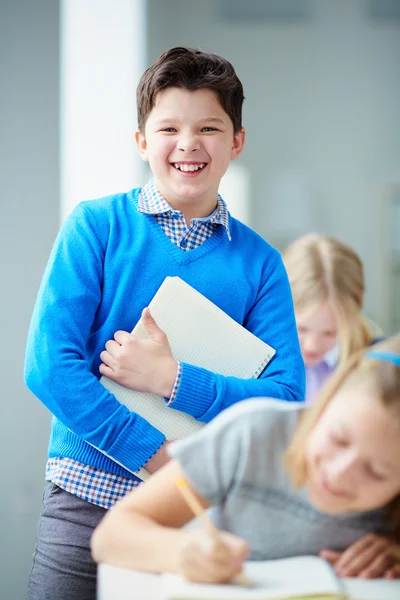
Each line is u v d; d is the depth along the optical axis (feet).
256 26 19.75
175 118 5.02
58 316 4.90
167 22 19.44
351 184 19.98
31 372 4.83
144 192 5.37
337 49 19.85
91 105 12.93
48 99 11.76
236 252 5.37
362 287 7.66
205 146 5.06
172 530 3.50
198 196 5.12
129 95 13.03
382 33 19.85
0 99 11.71
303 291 7.36
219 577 3.26
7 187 11.70
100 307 5.10
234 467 3.52
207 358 5.03
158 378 4.82
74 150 12.67
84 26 12.91
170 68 5.02
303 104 19.90
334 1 19.79
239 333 5.07
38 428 11.54
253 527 3.57
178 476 3.61
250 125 19.93
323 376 7.29
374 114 19.92
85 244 5.09
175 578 3.32
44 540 5.01
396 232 19.84
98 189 12.96
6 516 11.30
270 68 19.84
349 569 3.48
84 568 4.87
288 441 3.48
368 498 3.40
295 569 3.37
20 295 11.65
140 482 4.91
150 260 5.13
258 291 5.41
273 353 5.16
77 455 4.98
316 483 3.43
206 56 5.17
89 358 5.09
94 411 4.71
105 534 3.56
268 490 3.53
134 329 4.92
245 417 3.54
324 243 7.64
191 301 4.99
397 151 19.95
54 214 11.76
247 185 19.71
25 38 11.76
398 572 3.48
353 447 3.34
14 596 10.53
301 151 19.95
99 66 12.98
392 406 3.30
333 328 7.32
